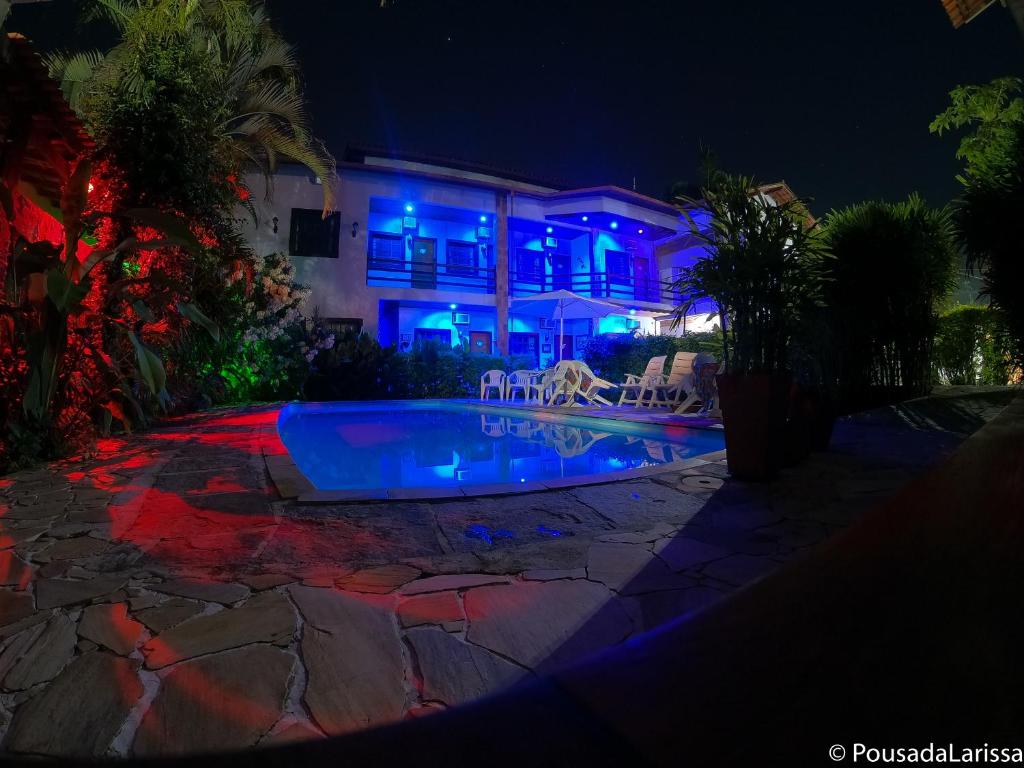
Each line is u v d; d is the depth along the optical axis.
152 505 2.82
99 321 4.92
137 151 6.01
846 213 7.29
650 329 19.55
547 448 5.75
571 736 0.56
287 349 11.64
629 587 1.78
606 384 10.07
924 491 0.78
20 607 1.63
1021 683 0.36
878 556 0.65
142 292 5.79
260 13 9.99
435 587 1.79
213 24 9.52
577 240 19.67
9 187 4.43
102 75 7.56
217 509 2.75
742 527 2.46
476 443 6.17
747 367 3.47
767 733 0.43
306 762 0.63
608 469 4.52
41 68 4.18
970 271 6.68
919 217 7.16
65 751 1.00
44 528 2.43
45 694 1.18
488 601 1.68
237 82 9.64
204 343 8.23
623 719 0.56
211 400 9.33
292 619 1.55
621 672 0.66
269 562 2.03
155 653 1.36
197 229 6.94
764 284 3.39
